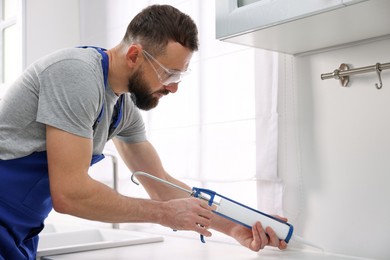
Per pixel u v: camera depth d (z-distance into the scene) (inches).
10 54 109.5
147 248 64.0
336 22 47.8
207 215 51.6
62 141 46.8
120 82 53.3
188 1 77.2
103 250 62.5
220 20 54.2
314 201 60.2
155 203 51.3
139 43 50.8
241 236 57.4
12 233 51.7
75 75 47.6
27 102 49.8
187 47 50.6
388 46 53.3
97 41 99.7
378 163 54.0
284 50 61.0
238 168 68.2
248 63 67.7
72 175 46.8
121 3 92.2
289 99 63.4
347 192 56.9
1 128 50.8
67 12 107.6
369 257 54.5
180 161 77.5
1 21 111.1
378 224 53.8
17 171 51.1
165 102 80.9
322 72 59.9
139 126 64.6
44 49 104.3
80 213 47.8
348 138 57.0
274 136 63.4
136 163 66.0
